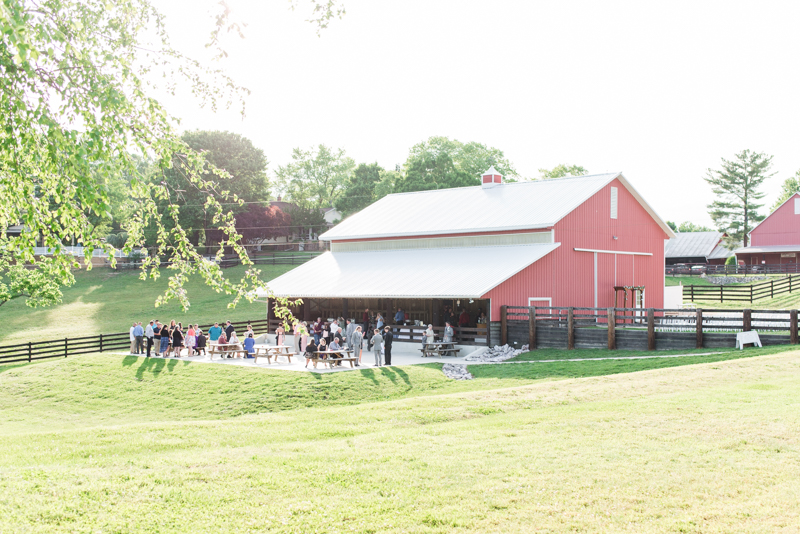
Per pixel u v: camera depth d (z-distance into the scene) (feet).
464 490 29.55
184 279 31.19
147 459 36.22
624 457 33.47
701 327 84.07
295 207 283.38
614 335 91.15
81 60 26.08
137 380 90.68
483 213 127.44
